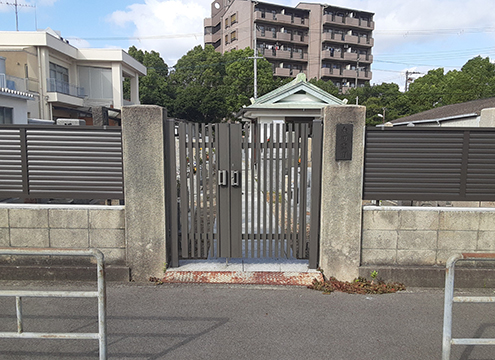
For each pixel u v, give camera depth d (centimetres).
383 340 315
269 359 286
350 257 436
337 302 387
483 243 434
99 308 255
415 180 435
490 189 436
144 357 286
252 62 3778
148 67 4272
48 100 2309
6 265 438
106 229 436
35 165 432
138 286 421
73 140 430
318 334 323
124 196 431
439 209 431
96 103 2702
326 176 427
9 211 432
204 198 450
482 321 353
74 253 252
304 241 454
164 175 429
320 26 5241
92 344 307
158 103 3872
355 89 4194
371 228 436
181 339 312
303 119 1653
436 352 299
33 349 298
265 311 364
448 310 251
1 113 1332
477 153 432
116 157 432
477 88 2962
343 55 5369
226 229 451
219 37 5744
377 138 432
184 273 436
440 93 3494
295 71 5184
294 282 426
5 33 2234
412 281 434
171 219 443
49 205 434
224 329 329
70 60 2636
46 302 382
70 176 434
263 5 4919
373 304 384
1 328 326
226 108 3741
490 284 431
